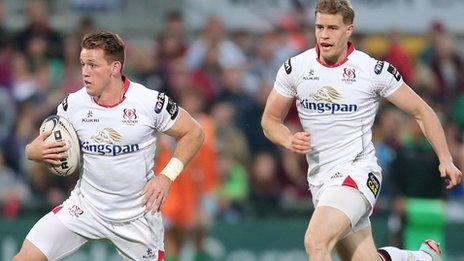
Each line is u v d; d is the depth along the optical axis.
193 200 49.34
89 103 28.28
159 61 57.44
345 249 29.91
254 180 52.09
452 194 52.72
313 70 29.17
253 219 50.84
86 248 49.19
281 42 60.41
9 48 57.12
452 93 60.69
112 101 28.23
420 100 29.28
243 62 59.31
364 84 29.00
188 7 63.88
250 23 63.75
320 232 27.95
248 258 50.69
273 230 51.00
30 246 28.91
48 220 29.16
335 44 28.55
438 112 54.94
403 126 52.75
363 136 29.42
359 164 29.22
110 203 28.86
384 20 65.06
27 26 57.97
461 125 58.78
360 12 64.94
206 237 50.09
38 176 50.47
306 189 52.81
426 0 65.56
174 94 55.66
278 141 30.03
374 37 64.62
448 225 51.34
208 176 49.59
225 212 51.22
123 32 62.66
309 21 63.09
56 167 28.25
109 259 49.31
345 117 29.14
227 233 50.44
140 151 28.56
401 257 31.16
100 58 27.72
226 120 52.78
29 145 28.20
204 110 55.47
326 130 29.38
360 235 29.80
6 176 51.19
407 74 59.56
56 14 62.72
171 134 29.00
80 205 29.09
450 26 65.62
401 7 65.12
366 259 29.62
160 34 60.47
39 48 56.78
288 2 63.88
